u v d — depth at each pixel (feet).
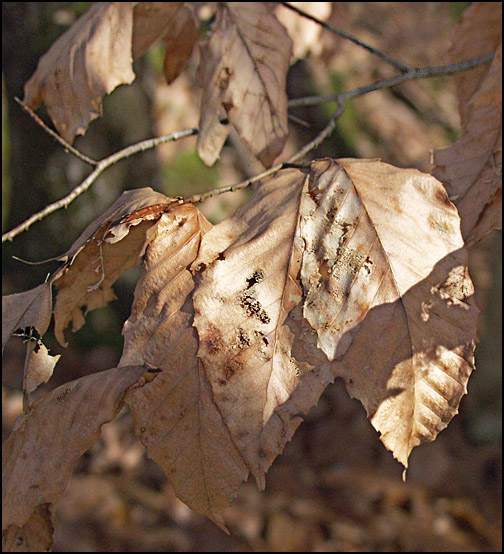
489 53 2.14
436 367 1.64
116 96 6.63
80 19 2.00
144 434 1.64
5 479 1.68
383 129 9.15
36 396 6.30
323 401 6.84
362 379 1.64
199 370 1.65
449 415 1.63
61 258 1.68
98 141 6.69
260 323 1.65
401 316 1.65
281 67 1.96
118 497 5.20
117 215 1.69
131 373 1.65
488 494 5.66
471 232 1.84
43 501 1.64
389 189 1.69
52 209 1.83
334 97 2.02
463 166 1.87
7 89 6.31
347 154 8.37
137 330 1.66
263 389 1.63
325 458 6.11
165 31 2.12
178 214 1.68
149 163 6.84
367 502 5.49
